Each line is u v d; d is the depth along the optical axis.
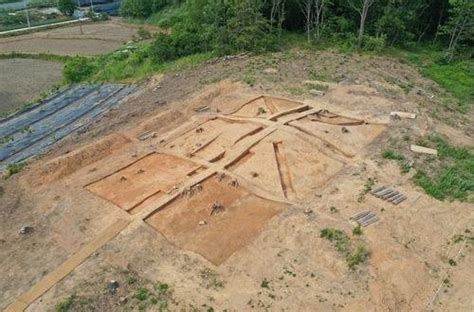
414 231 15.32
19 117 27.41
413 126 21.89
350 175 18.27
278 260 14.05
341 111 23.38
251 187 17.50
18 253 14.75
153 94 27.47
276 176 18.06
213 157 19.36
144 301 12.73
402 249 14.50
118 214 16.23
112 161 19.83
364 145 20.31
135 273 13.70
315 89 25.83
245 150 19.59
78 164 19.58
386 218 15.77
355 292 12.98
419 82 28.77
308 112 22.88
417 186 17.62
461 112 25.30
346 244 14.52
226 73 28.75
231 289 13.10
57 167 19.19
